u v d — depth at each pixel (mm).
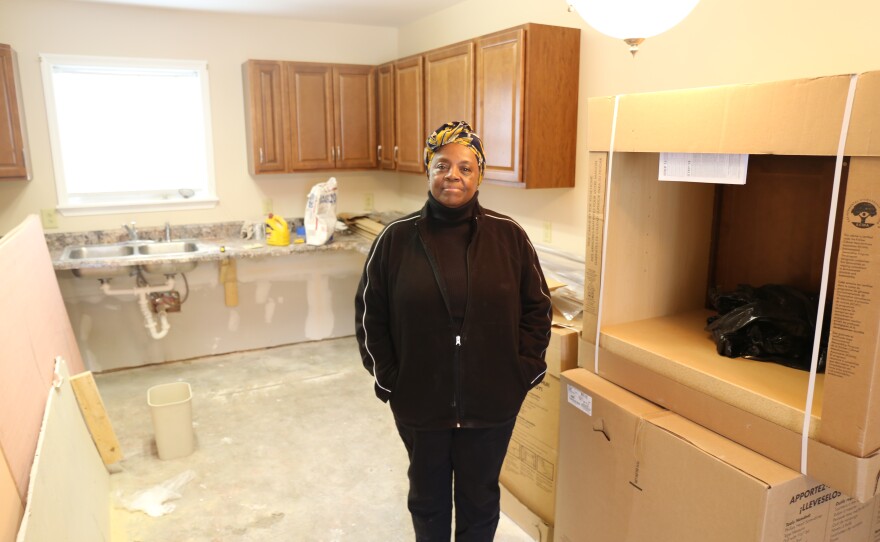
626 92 2488
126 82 3762
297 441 2934
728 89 1247
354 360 4086
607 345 1666
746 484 1217
